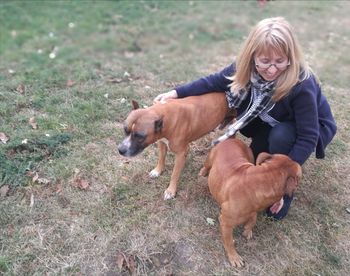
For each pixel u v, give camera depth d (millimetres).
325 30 7293
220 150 3271
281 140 3336
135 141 3174
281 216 3465
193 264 3104
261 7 8141
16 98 4816
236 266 3096
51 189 3686
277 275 3059
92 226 3357
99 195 3662
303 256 3207
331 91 5387
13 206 3486
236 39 6809
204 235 3334
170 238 3293
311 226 3465
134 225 3381
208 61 6090
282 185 2781
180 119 3381
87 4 7734
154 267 3072
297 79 2994
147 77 5547
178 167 3590
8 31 6594
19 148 4059
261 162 2955
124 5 7785
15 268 2998
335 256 3209
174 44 6547
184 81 5500
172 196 3652
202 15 7656
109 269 3041
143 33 6855
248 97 3535
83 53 6098
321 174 4023
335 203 3713
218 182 3061
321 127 3400
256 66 3051
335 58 6309
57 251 3148
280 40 2822
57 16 7207
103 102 4891
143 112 3199
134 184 3795
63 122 4500
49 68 5570
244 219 2945
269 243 3297
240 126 3494
